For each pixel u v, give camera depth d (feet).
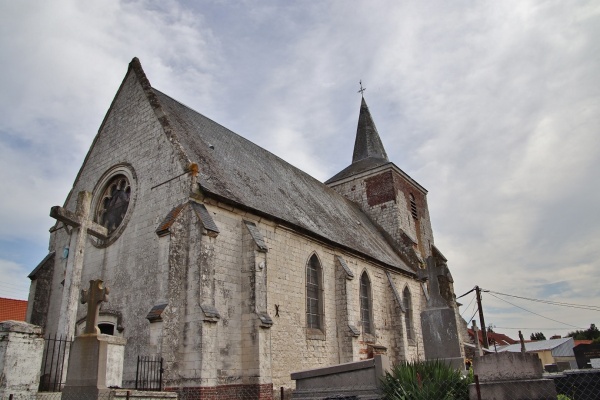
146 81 58.49
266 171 72.79
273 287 53.06
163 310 40.93
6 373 25.89
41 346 28.09
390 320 77.61
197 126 64.13
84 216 42.73
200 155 55.11
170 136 51.67
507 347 167.22
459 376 30.42
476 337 84.79
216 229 45.42
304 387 37.50
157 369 39.34
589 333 268.41
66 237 60.85
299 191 79.00
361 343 66.39
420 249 115.55
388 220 109.40
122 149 57.31
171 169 49.65
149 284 46.32
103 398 28.71
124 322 46.91
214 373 40.57
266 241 53.88
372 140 131.44
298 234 59.72
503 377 26.23
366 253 75.36
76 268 40.81
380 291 77.97
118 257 51.03
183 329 41.83
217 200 48.14
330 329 61.57
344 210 96.94
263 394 43.70
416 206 120.98
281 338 51.98
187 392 39.34
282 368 50.85
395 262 89.30
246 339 45.75
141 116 56.49
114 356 34.78
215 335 41.70
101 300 31.63
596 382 34.94
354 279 70.54
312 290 61.00
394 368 33.24
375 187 114.52
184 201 46.75
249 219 52.26
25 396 26.58
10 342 26.43
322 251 64.44
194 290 42.60
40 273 58.29
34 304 56.49
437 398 28.04
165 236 44.24
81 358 29.76
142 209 50.96
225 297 45.62
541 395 25.36
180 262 43.80
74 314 39.68
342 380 36.04
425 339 45.32
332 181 122.93
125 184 56.65
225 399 41.93
